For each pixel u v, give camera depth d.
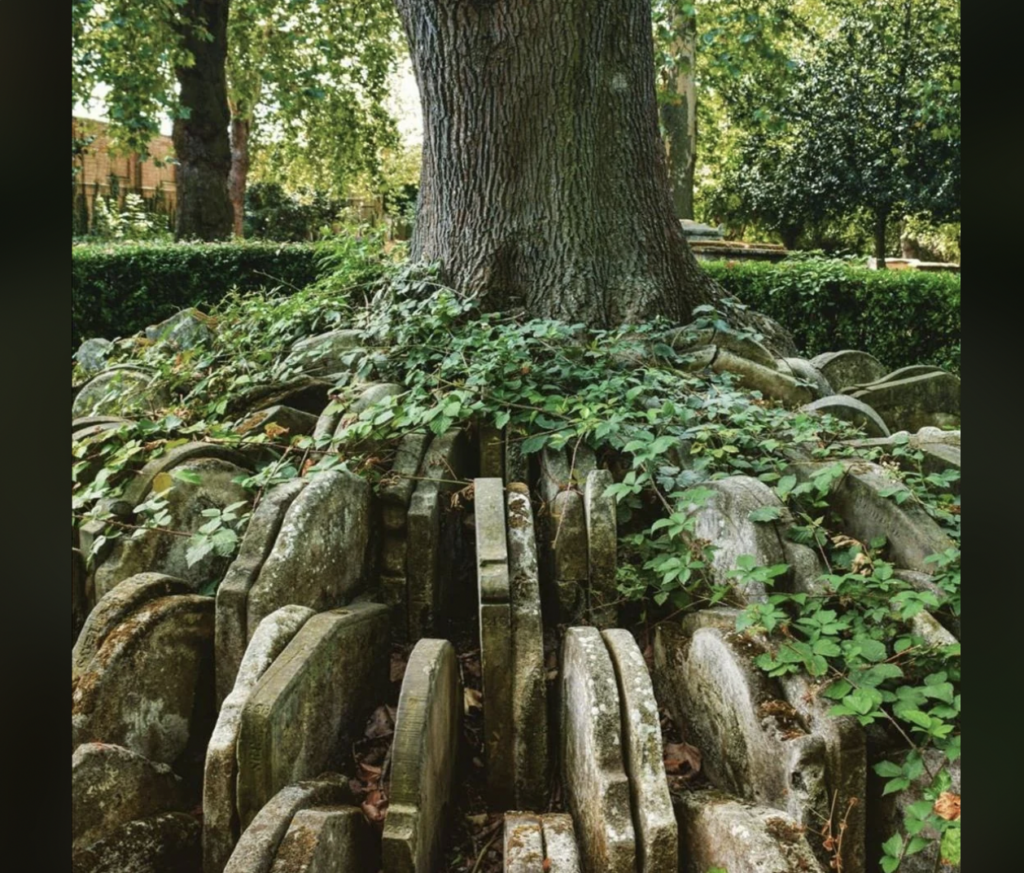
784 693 2.62
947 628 2.94
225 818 2.39
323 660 2.70
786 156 20.48
